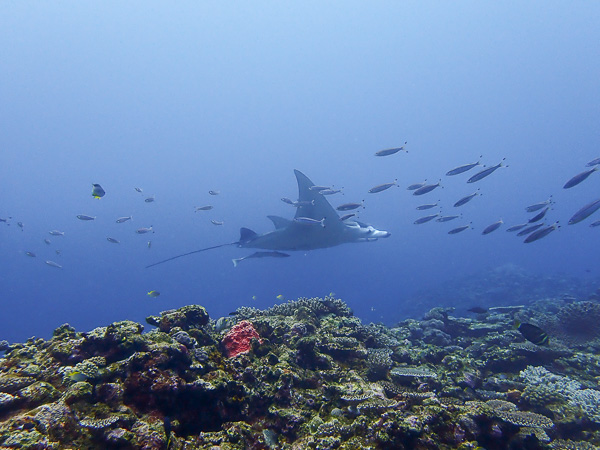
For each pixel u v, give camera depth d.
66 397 3.11
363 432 3.49
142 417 3.19
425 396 4.41
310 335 5.98
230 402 3.80
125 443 2.79
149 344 3.81
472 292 26.50
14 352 4.09
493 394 5.46
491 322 9.75
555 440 4.25
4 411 3.01
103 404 3.20
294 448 3.48
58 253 15.52
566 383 5.75
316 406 4.29
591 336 8.16
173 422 3.26
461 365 6.37
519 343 7.05
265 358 4.78
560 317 8.94
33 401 3.11
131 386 3.39
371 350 5.88
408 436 3.32
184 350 3.87
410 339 8.70
